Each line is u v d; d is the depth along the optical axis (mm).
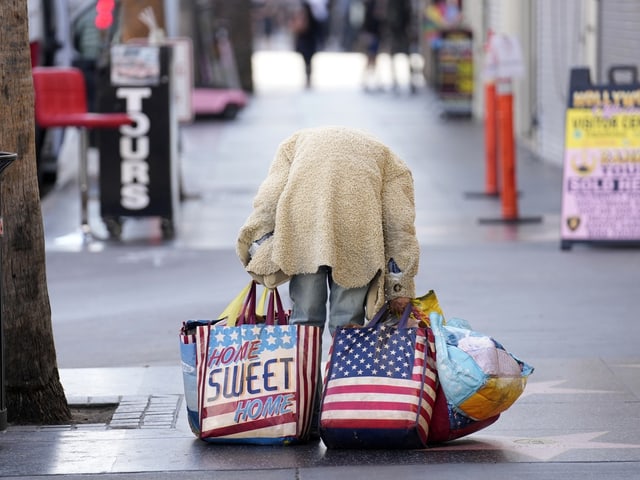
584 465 10734
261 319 11883
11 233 12828
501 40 25750
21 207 12844
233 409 11273
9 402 12984
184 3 48156
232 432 11281
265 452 11266
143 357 15711
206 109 46312
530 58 39812
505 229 25438
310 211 11188
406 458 10992
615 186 22922
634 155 22891
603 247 23234
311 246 11172
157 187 24594
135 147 24469
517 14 39469
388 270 11375
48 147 31312
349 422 10914
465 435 11578
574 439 11758
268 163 35688
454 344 11109
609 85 22906
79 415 13492
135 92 24312
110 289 19953
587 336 16516
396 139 41188
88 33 34281
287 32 111625
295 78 67750
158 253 23000
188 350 11539
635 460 10891
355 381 10992
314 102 53625
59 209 27812
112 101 24375
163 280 20625
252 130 43688
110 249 23422
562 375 14422
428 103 53312
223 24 54938
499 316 17766
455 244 23734
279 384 11234
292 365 11258
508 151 25938
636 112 22828
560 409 12938
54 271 21406
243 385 11289
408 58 57594
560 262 21859
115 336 16844
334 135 11453
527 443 11602
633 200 22984
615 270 21062
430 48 60031
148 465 10914
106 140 24453
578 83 22969
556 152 35750
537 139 38375
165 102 24406
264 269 11336
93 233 25047
